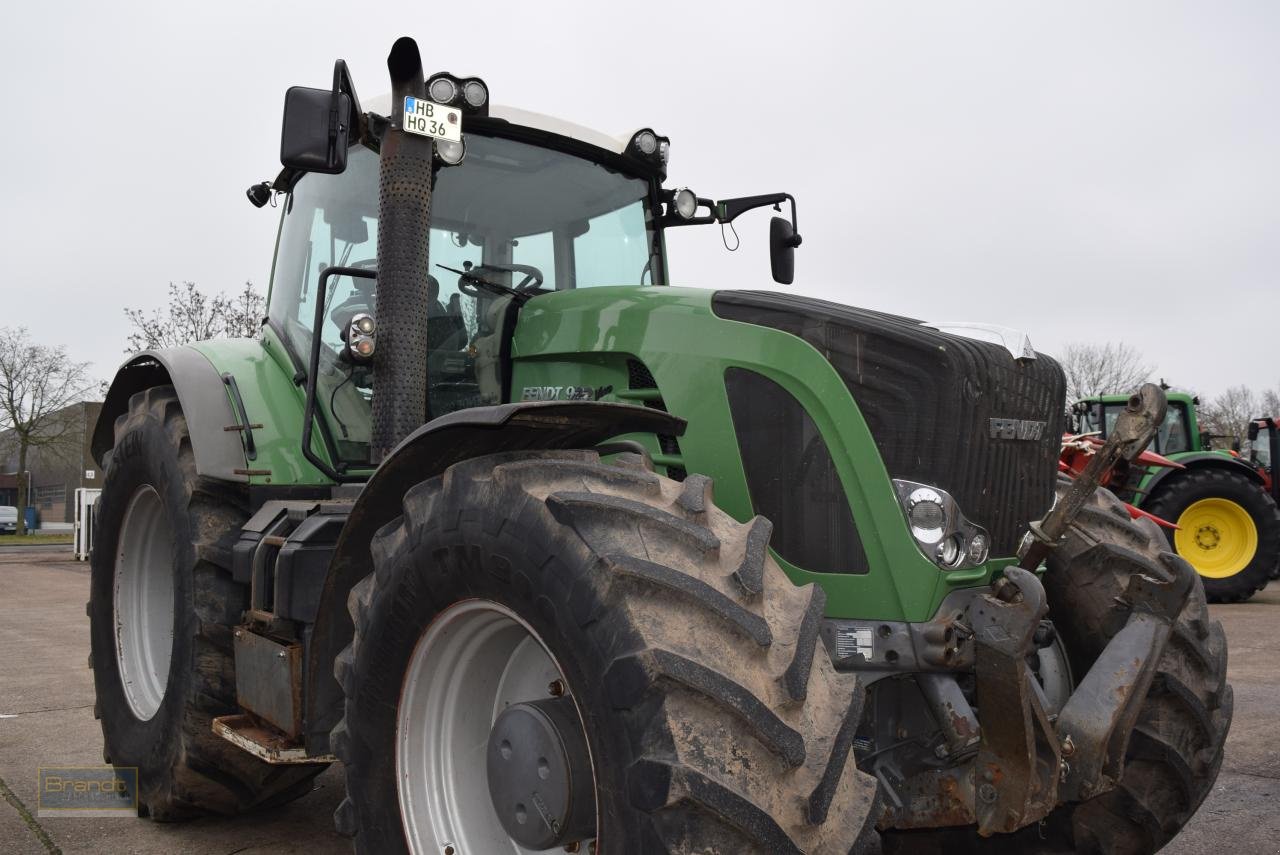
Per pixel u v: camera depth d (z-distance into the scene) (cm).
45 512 6400
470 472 215
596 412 213
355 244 342
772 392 254
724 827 166
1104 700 234
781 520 250
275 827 354
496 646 233
